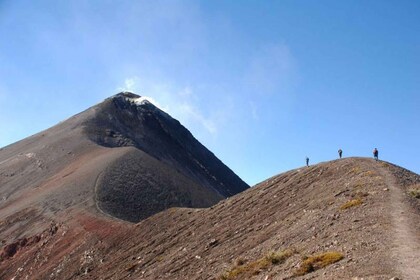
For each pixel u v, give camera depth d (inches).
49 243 3144.7
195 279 1465.3
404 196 1208.8
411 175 1624.0
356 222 1032.2
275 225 1560.0
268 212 1843.0
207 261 1622.8
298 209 1606.8
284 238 1257.4
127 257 2364.7
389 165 1768.0
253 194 2268.7
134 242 2554.1
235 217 2050.9
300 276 791.1
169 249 2132.1
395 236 836.6
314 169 2112.5
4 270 3051.2
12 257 3201.3
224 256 1552.7
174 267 1781.5
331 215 1206.3
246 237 1652.3
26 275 2859.3
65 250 2935.5
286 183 2135.8
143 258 2187.5
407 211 1041.5
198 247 1887.3
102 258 2576.3
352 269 700.7
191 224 2329.0
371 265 694.5
